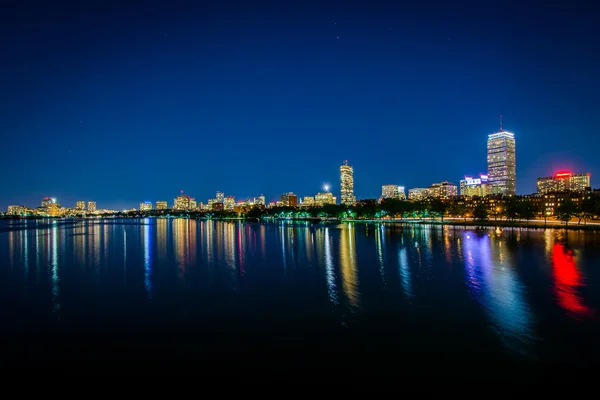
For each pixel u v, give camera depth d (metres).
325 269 58.47
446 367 23.47
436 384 21.52
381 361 24.38
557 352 25.39
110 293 44.09
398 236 123.56
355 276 52.09
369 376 22.52
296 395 20.66
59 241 124.00
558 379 21.88
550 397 20.11
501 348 26.11
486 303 37.19
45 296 42.88
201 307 37.44
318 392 20.91
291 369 23.55
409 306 36.44
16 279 53.53
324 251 83.81
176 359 25.20
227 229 196.25
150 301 40.16
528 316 32.91
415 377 22.31
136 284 49.03
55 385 21.98
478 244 93.81
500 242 98.25
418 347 26.45
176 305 38.31
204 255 80.50
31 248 100.19
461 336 28.41
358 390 21.02
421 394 20.55
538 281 47.22
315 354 25.61
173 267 63.44
